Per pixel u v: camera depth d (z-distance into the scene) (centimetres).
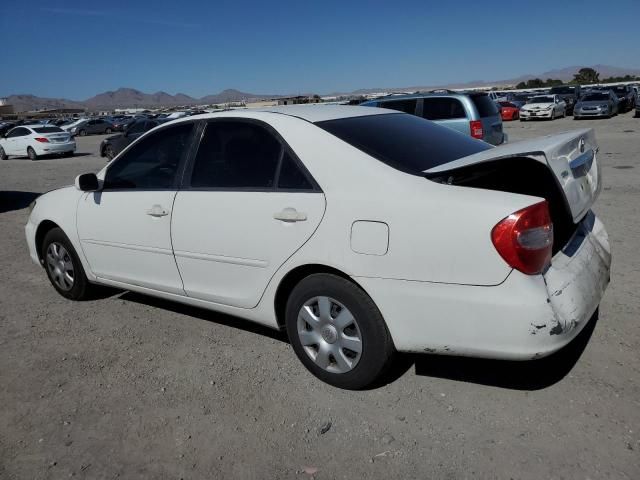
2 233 838
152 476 267
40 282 573
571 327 269
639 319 390
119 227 425
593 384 315
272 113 360
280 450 280
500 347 268
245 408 318
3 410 330
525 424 286
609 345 356
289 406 318
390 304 292
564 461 257
